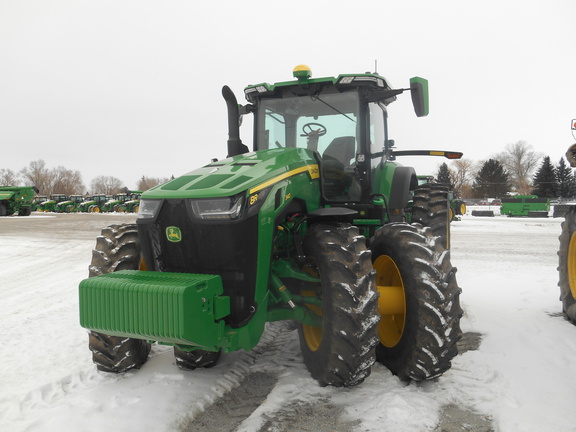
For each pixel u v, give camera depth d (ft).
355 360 9.51
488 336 14.07
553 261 30.94
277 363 12.13
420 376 10.18
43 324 17.20
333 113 14.21
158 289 8.48
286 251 11.38
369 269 9.84
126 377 11.31
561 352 12.47
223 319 9.71
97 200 142.72
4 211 107.55
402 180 16.35
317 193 12.13
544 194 219.82
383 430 8.56
